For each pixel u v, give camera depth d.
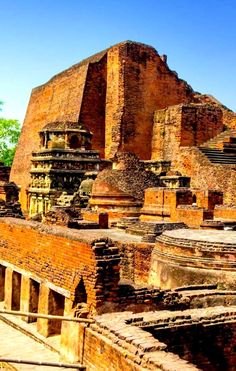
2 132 59.91
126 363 6.96
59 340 10.66
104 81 47.25
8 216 16.16
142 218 23.70
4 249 13.54
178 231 14.86
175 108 42.94
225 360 8.77
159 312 8.94
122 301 9.55
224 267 12.01
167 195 22.72
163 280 12.83
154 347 7.00
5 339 11.13
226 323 8.80
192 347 8.48
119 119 44.84
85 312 9.27
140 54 46.28
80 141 38.16
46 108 53.84
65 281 10.20
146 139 46.44
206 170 34.91
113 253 9.48
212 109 43.25
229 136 39.62
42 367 9.43
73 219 18.41
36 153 37.44
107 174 25.33
